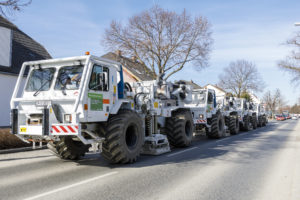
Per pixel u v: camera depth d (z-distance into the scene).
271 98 68.00
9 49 16.20
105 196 4.09
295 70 29.06
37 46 20.03
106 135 6.22
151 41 24.62
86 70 5.76
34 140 6.08
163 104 9.00
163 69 24.95
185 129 9.97
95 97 5.98
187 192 4.35
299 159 7.44
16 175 5.43
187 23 24.36
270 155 8.12
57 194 4.17
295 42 28.73
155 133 8.37
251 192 4.39
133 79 30.25
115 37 24.95
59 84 6.12
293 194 4.28
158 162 6.86
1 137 8.41
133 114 6.74
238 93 52.69
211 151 8.82
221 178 5.28
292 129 21.38
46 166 6.36
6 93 15.71
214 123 12.98
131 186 4.64
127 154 6.40
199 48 24.73
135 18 24.11
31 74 6.57
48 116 5.61
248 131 18.97
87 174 5.52
